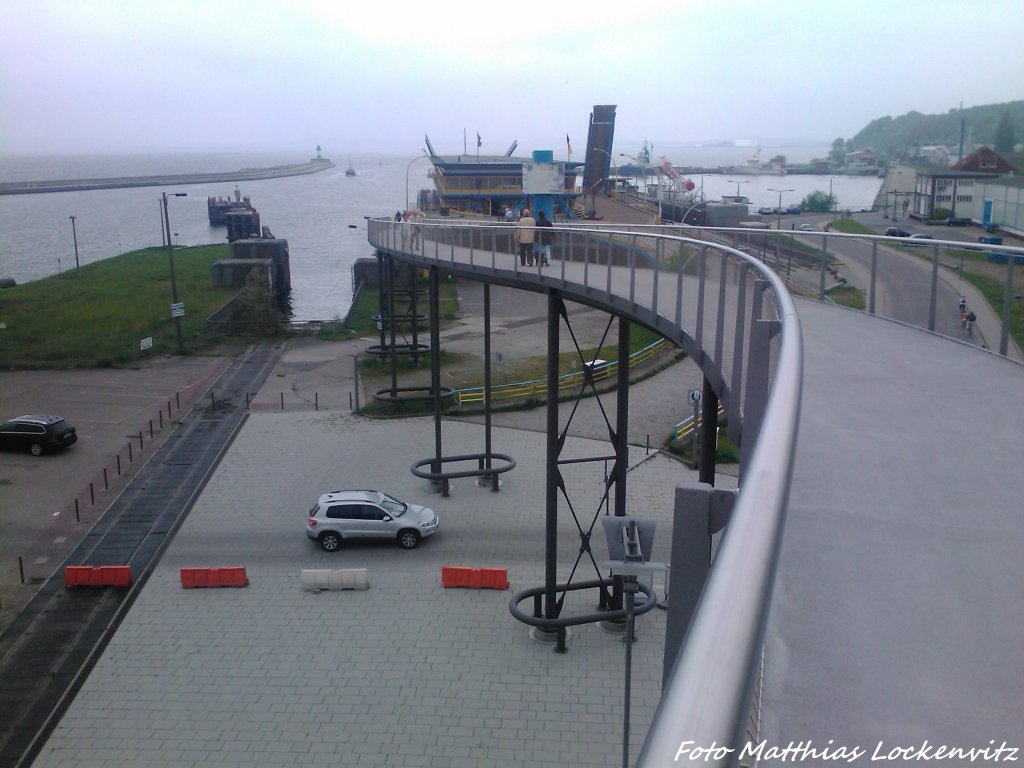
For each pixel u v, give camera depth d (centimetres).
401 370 4572
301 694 1791
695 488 521
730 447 3288
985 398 669
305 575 2222
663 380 4344
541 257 2095
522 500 2827
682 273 1354
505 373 4447
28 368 4672
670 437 3431
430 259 2833
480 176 6738
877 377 754
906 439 555
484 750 1622
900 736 252
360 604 2158
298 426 3659
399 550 2469
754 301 781
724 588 177
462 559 2408
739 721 135
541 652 1945
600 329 5603
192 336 5406
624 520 1176
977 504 438
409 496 2873
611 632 2022
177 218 19462
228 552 2467
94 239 15038
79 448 3400
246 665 1895
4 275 10550
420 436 3506
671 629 533
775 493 228
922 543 390
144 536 2584
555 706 1753
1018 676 282
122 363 4778
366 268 7456
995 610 328
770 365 705
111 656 1939
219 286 7294
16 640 2020
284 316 6969
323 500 2519
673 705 142
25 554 2469
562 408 3872
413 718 1712
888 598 338
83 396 4150
